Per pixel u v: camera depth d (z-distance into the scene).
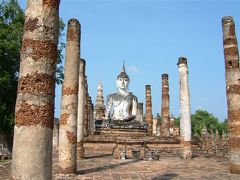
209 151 26.22
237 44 15.77
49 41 6.98
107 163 17.66
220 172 14.84
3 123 23.95
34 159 6.33
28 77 6.68
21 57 6.93
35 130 6.45
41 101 6.64
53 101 6.91
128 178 12.74
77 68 14.38
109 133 28.98
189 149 21.19
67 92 14.02
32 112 6.52
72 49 14.31
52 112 6.82
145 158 19.94
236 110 15.09
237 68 15.47
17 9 25.27
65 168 13.28
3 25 23.91
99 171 14.48
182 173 14.32
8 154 23.48
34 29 6.91
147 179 12.57
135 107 31.88
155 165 17.08
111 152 25.31
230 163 14.67
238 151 14.54
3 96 23.83
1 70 22.89
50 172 6.55
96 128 29.69
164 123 31.11
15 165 6.32
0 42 22.30
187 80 22.03
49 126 6.68
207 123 67.12
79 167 15.82
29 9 7.05
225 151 22.80
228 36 15.77
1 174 14.35
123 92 32.31
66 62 14.32
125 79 32.75
